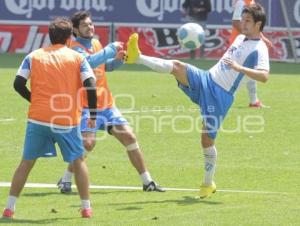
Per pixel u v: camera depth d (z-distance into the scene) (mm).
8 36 79438
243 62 28031
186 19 77375
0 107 48688
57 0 79000
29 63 25094
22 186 25297
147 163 34906
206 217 25344
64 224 24266
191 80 28062
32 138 25078
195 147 38312
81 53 28547
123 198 28469
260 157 36062
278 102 51406
